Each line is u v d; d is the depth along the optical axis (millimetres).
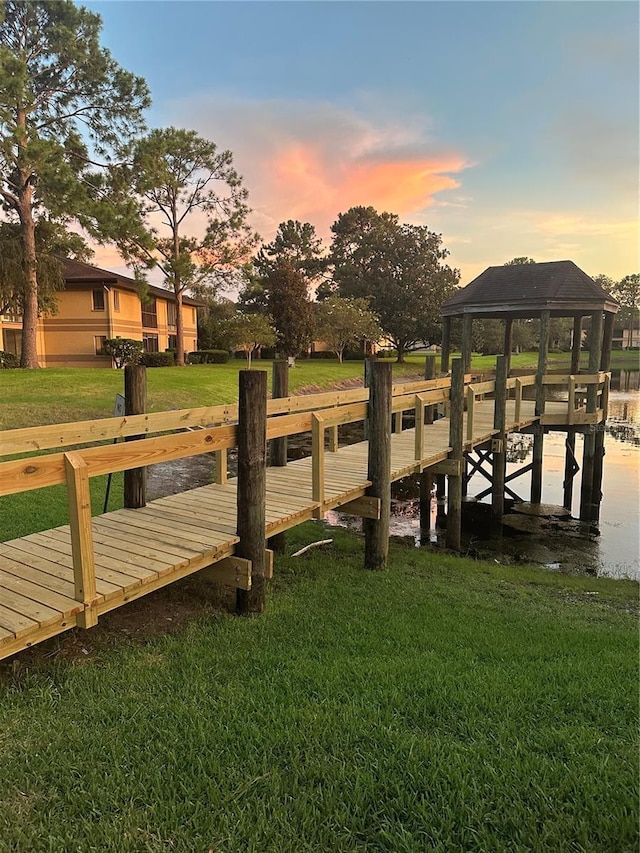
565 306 10609
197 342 36750
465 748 2318
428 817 1908
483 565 6582
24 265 20688
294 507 4781
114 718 2541
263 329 32094
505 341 14734
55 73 20672
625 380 38625
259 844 1793
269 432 4285
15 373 18562
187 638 3512
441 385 8977
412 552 6918
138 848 1771
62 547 4035
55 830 1836
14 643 2693
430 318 40188
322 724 2482
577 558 7668
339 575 5297
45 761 2193
